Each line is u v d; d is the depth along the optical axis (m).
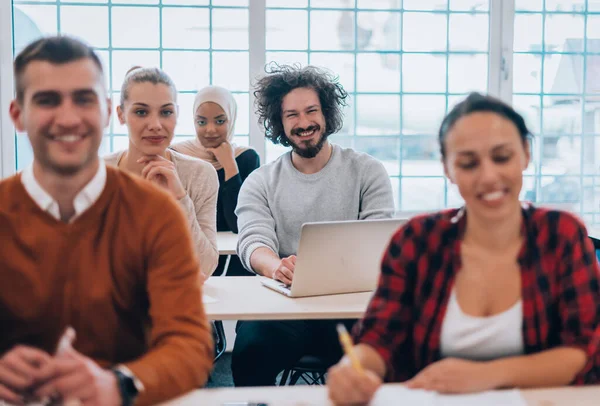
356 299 2.19
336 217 2.73
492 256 1.53
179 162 2.60
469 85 4.10
